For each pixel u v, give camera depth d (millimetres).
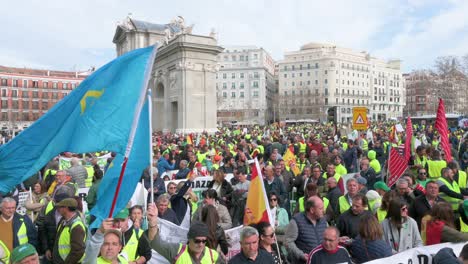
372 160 13812
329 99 138500
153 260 6223
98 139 5270
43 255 7344
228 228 8078
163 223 7410
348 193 8523
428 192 7711
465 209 7188
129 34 62188
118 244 4992
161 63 52031
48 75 114125
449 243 6133
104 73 5504
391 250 5738
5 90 106500
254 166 6867
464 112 89625
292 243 6504
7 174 5363
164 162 16125
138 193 9070
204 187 11883
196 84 46562
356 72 147250
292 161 15562
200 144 24062
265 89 142875
